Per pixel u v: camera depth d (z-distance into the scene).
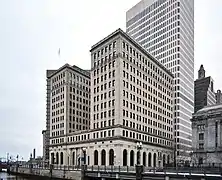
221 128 92.56
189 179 42.19
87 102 139.75
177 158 152.62
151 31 189.12
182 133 163.75
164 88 131.50
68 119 125.50
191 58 194.25
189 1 196.00
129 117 96.81
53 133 133.38
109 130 94.56
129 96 98.06
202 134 98.19
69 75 129.62
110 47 100.12
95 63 106.94
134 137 98.50
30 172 94.12
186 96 176.25
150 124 112.38
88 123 138.50
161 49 178.88
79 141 110.06
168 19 177.75
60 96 131.25
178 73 165.50
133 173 52.53
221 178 39.41
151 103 115.44
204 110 99.75
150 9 193.00
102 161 95.94
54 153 127.94
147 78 113.62
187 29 187.50
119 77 93.56
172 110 139.75
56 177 75.50
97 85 104.25
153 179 47.56
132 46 103.06
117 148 89.69
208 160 93.06
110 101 96.31
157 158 115.44
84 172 65.38
